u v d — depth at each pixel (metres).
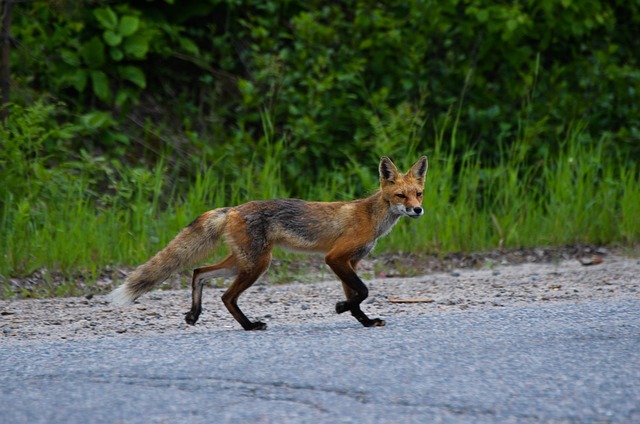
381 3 21.14
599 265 15.03
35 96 18.03
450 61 20.41
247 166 18.44
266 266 10.45
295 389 6.88
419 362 7.65
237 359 7.85
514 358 7.76
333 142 19.44
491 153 19.83
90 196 16.92
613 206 17.50
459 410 6.36
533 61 21.08
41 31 18.77
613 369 7.38
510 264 15.55
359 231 10.67
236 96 21.19
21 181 15.34
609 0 23.94
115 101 19.39
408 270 14.80
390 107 20.27
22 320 10.58
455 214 16.48
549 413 6.29
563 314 9.66
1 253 13.59
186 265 10.49
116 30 19.02
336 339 8.67
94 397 6.71
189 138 19.44
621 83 21.30
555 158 19.30
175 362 7.77
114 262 14.31
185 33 21.78
